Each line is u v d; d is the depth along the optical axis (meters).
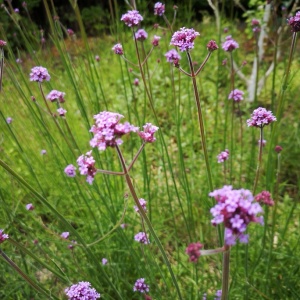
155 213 0.61
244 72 1.07
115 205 0.57
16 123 0.72
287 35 0.85
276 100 0.88
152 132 0.27
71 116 0.79
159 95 0.96
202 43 1.13
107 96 0.97
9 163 0.65
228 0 1.24
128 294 0.51
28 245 0.54
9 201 0.58
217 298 0.43
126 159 0.74
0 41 0.32
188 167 0.72
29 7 1.22
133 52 1.10
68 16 1.40
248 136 0.77
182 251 0.55
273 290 0.48
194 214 0.63
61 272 0.37
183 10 1.12
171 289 0.50
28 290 0.45
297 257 0.45
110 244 0.53
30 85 0.88
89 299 0.32
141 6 1.07
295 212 0.59
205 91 0.94
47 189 0.65
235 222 0.19
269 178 0.53
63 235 0.47
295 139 0.71
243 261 0.51
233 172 0.69
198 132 0.79
